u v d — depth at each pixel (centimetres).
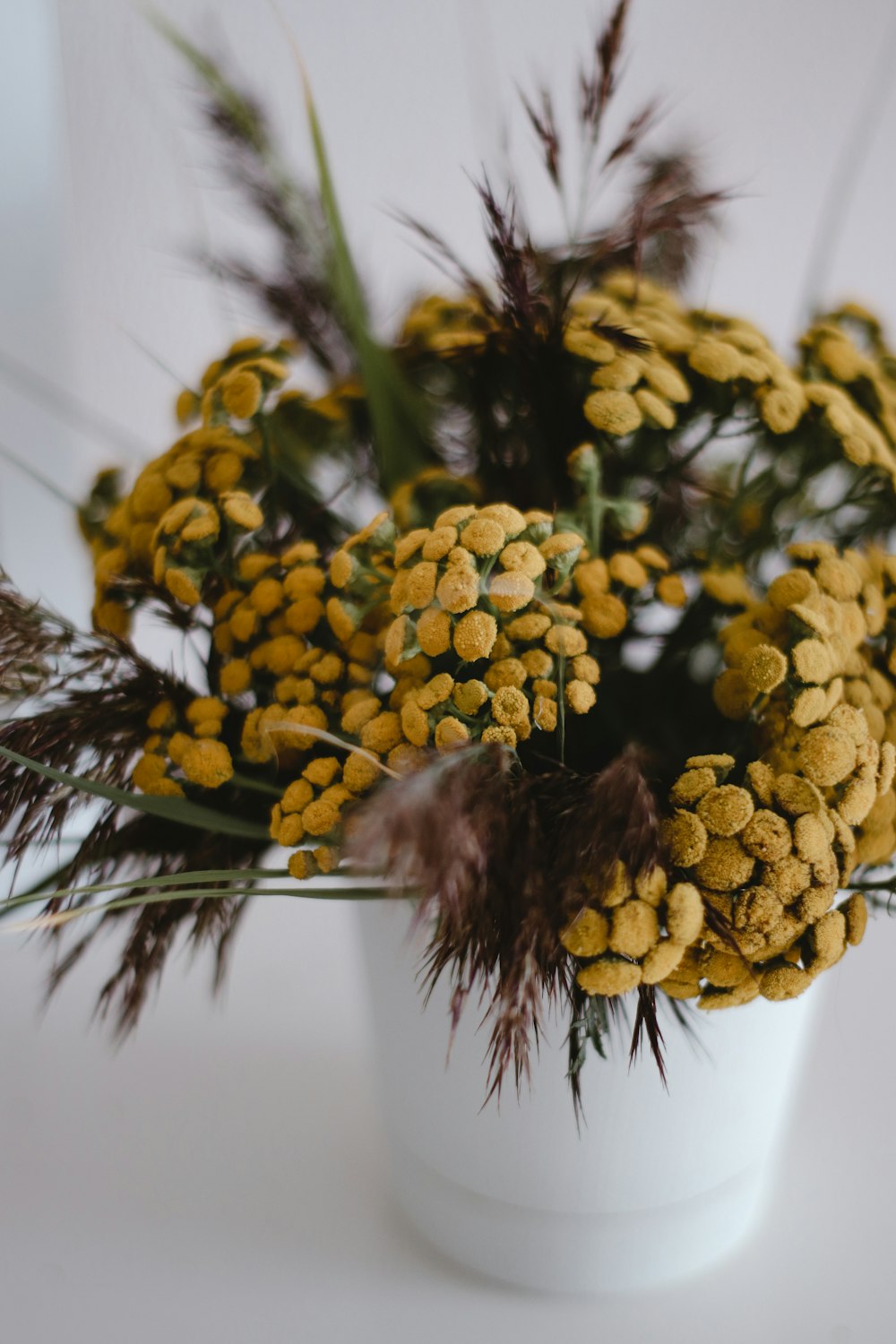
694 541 42
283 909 72
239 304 48
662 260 46
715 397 39
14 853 39
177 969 65
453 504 41
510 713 35
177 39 43
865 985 62
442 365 43
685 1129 41
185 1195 50
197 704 39
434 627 35
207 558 39
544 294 39
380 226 75
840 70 73
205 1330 44
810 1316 44
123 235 78
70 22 75
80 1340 44
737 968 35
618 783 33
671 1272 45
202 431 41
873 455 38
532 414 41
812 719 35
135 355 80
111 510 45
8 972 65
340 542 44
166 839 41
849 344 41
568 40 74
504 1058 34
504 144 48
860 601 37
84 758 40
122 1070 56
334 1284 46
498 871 33
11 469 82
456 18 74
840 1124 53
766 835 34
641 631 41
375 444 43
